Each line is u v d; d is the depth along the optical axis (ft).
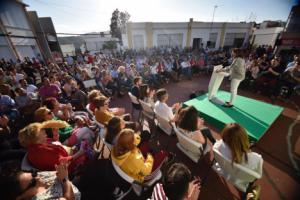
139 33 54.54
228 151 5.13
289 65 17.75
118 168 4.96
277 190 6.68
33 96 14.17
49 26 44.24
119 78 19.85
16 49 32.73
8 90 12.50
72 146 7.55
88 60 34.96
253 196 5.24
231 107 12.65
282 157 8.48
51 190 4.09
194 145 6.03
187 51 55.16
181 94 19.83
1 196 3.20
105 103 8.14
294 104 15.51
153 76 23.40
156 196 3.63
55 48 46.78
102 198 6.16
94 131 9.29
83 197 6.20
